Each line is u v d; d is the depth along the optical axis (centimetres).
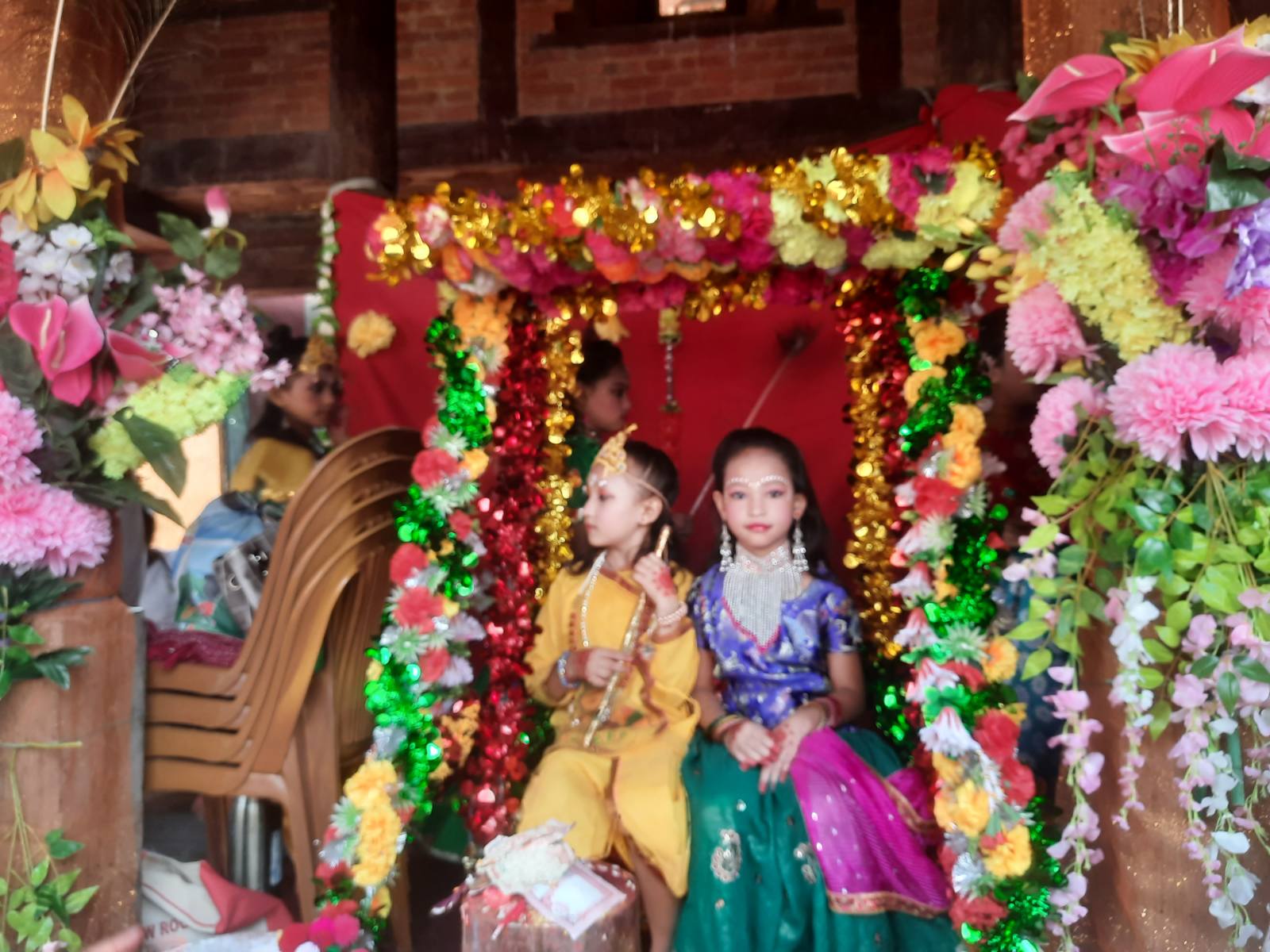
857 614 286
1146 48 200
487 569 290
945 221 220
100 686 254
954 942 245
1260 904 216
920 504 233
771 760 260
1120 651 200
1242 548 198
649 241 227
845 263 247
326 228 371
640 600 285
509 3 551
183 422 247
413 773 250
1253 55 182
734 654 280
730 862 248
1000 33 455
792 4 540
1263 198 184
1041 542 207
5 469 230
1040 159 211
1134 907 224
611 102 548
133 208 550
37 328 228
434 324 258
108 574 259
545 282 251
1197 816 215
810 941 245
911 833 256
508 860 229
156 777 268
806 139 534
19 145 236
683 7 634
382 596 283
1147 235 198
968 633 231
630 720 274
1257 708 199
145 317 245
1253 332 193
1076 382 205
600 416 342
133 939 252
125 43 272
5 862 243
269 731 262
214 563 305
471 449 258
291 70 554
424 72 555
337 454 264
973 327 251
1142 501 203
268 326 265
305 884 262
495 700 283
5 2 251
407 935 280
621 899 231
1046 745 269
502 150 550
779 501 283
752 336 348
